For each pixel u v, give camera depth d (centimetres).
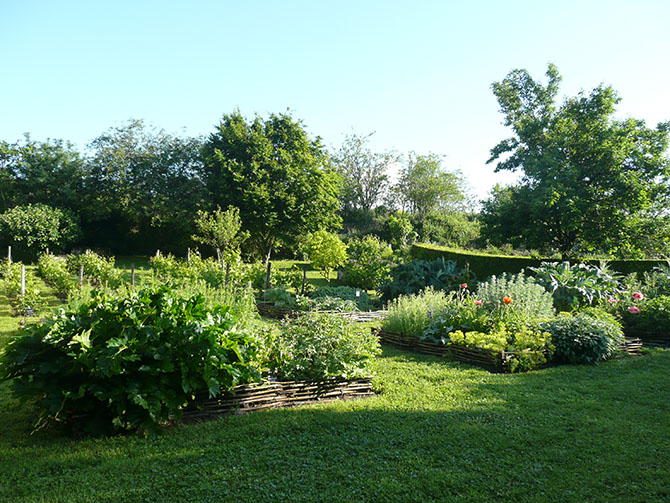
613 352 742
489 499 302
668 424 440
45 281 1669
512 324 771
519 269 1608
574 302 974
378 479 325
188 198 2741
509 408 482
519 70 1677
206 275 1288
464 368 670
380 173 4175
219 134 2752
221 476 325
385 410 471
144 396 386
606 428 426
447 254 1888
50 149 2997
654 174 1433
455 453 370
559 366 682
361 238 3069
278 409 473
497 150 1691
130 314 401
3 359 392
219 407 458
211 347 414
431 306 866
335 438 396
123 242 2944
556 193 1367
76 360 382
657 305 919
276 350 532
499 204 1641
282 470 337
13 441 390
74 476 323
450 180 4178
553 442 395
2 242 2469
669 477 332
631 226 1417
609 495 308
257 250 2688
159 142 2878
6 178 2811
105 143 2800
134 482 316
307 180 2597
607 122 1512
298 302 1097
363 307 1262
